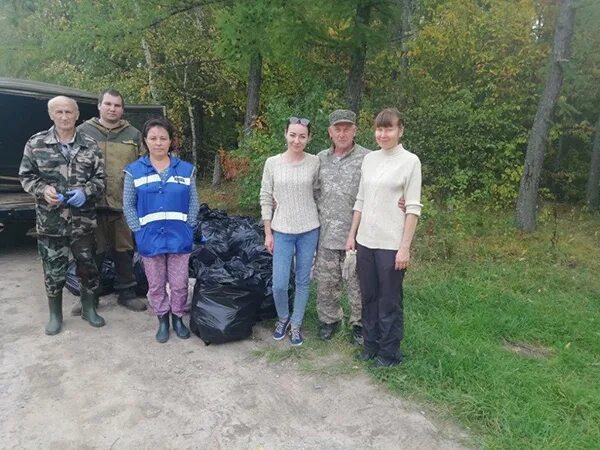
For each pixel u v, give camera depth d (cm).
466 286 487
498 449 254
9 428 264
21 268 533
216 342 361
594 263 599
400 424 275
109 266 453
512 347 385
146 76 1041
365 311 331
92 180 353
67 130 342
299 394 303
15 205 548
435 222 687
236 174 885
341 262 354
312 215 345
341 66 753
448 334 383
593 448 256
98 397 294
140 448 252
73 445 252
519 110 977
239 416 280
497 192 927
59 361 333
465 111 906
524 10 1014
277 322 390
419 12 1073
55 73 1030
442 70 1033
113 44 809
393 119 293
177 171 347
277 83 1002
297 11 631
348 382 317
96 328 385
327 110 696
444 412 286
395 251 305
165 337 366
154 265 351
